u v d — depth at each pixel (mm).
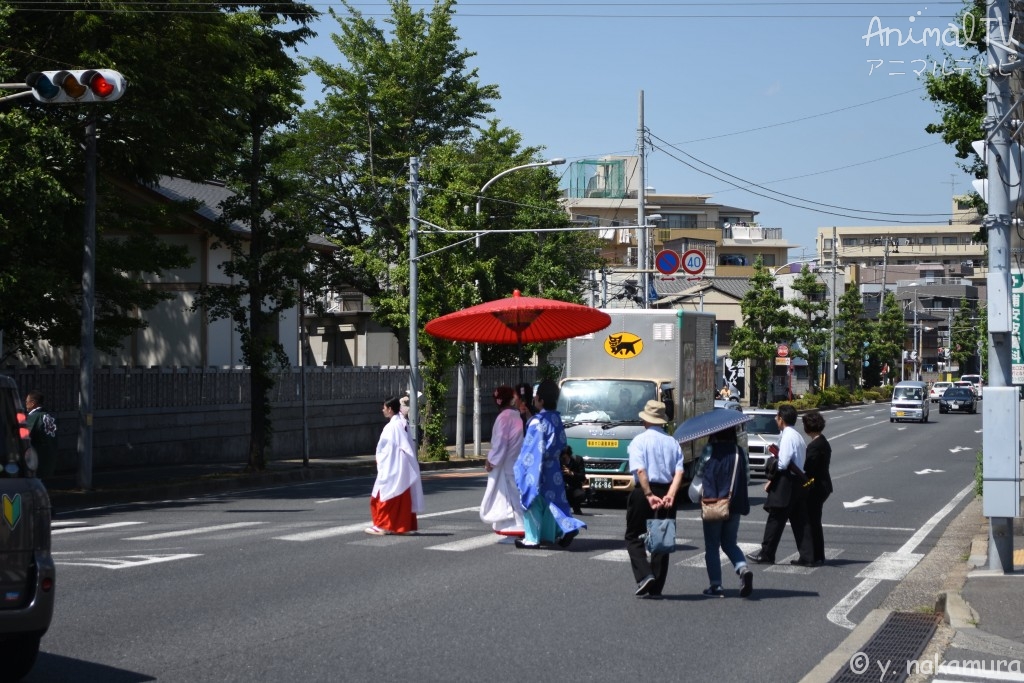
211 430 32188
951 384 85688
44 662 7988
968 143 19469
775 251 103875
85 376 22656
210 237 37500
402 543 14750
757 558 14055
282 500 22016
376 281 46969
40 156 19672
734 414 11094
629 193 91125
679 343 21500
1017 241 15836
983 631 9016
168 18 21922
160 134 22203
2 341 24062
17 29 21234
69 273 23609
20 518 7227
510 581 11781
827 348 88562
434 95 46562
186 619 9562
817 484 13789
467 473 31375
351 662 8062
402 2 46156
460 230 35031
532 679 7668
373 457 37438
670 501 10789
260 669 7828
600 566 12961
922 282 130375
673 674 7906
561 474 14586
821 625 9906
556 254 44250
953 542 16344
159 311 37938
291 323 43031
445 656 8305
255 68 27141
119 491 22609
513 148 46438
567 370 21938
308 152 45688
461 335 17625
